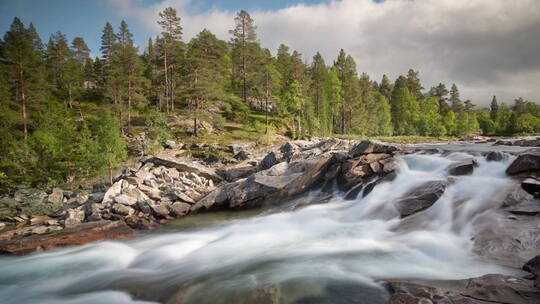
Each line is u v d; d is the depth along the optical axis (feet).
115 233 54.08
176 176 94.73
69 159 112.16
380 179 59.52
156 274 36.04
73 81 221.87
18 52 153.99
